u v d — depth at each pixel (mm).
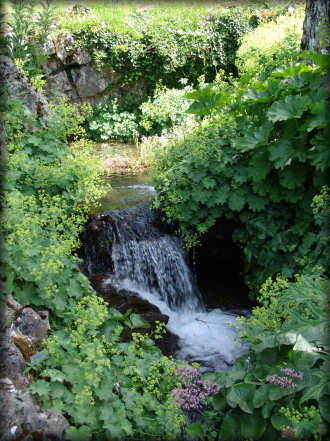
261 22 11656
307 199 4270
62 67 9922
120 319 3344
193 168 4527
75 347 2820
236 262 5262
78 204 4785
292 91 4320
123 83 10609
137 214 5250
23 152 4109
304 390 2381
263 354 2736
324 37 5230
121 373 2816
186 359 3971
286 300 2885
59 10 10656
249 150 4348
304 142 4062
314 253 4020
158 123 9664
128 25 10719
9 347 2461
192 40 10984
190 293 5070
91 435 2340
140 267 4922
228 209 4551
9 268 2926
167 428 2521
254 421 2463
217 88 7207
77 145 5027
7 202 3383
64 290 3250
